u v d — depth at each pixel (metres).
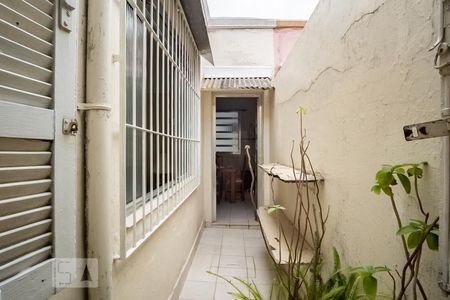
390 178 0.80
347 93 1.36
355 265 1.27
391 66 0.98
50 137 0.67
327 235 1.65
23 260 0.60
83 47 0.90
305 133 2.17
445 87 0.70
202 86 3.75
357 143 1.25
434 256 0.77
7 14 0.56
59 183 0.70
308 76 2.09
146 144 1.55
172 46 2.02
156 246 1.61
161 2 1.78
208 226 4.23
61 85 0.71
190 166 2.81
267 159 4.20
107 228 0.93
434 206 0.77
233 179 5.79
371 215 1.13
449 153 0.70
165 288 1.82
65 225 0.73
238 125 6.73
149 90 1.54
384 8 1.03
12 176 0.58
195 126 3.15
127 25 1.29
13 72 0.57
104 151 0.92
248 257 3.05
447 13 0.70
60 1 0.70
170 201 1.93
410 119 0.88
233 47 4.26
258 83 3.93
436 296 0.76
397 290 0.94
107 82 0.94
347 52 1.36
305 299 1.24
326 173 1.67
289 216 2.90
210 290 2.34
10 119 0.55
